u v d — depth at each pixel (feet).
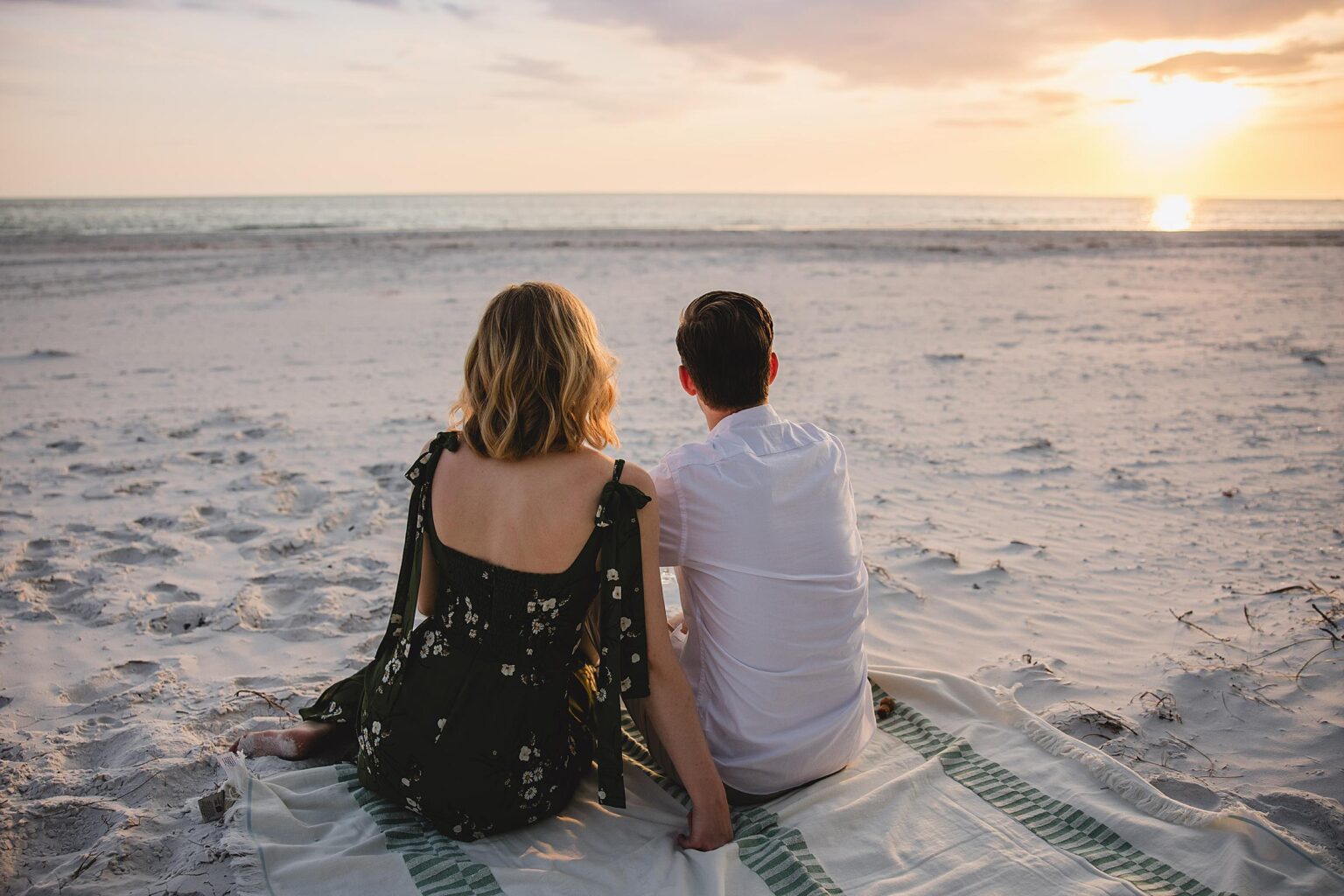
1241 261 73.00
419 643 7.25
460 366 31.17
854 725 7.79
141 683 9.98
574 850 7.09
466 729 6.94
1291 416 22.50
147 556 13.83
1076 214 291.38
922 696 9.27
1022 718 8.70
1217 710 9.30
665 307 46.01
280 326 40.45
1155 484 17.40
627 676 6.98
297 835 7.06
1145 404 24.34
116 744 8.68
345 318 42.93
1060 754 8.20
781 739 7.45
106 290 53.62
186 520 15.29
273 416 23.56
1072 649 10.87
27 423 22.33
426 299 49.67
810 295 51.11
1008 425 22.27
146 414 23.62
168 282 58.29
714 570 7.37
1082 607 12.06
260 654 10.81
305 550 14.28
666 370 30.14
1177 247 91.09
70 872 6.75
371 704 7.45
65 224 171.53
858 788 7.75
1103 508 16.16
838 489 7.61
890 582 12.75
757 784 7.58
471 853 6.95
